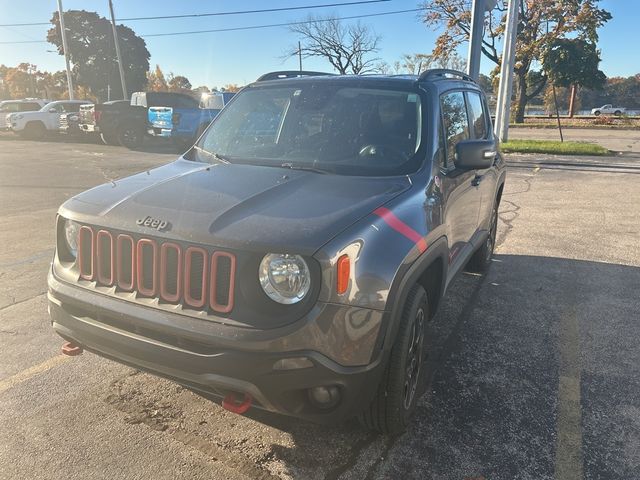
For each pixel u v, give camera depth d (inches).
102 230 98.9
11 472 98.6
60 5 1272.1
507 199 381.1
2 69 3432.6
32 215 319.3
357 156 125.3
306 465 102.5
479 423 116.4
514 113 1640.0
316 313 84.0
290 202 99.3
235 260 86.0
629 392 129.2
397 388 101.5
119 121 756.6
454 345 153.9
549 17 1416.1
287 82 152.9
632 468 102.5
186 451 105.7
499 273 219.0
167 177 119.3
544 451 107.3
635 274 217.5
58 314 104.6
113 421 115.0
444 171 130.0
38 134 952.9
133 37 2269.9
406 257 96.0
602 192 403.9
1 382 129.9
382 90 139.3
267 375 84.4
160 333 91.6
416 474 100.4
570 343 155.5
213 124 155.0
